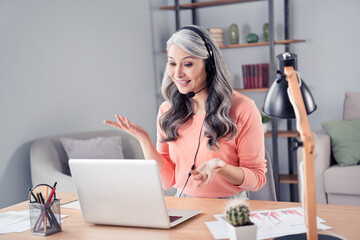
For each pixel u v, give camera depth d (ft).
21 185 9.93
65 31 11.13
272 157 14.51
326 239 3.76
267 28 13.70
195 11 15.21
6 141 9.53
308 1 13.65
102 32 12.45
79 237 4.38
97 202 4.61
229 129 5.84
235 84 14.93
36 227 4.50
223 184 5.96
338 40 13.44
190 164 6.22
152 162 4.22
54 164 9.78
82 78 11.67
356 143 11.23
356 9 13.17
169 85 6.29
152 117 14.78
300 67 13.93
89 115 11.90
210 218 4.69
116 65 13.01
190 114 6.19
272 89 3.88
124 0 13.38
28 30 10.05
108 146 10.53
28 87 10.05
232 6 14.66
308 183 3.57
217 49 5.90
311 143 3.51
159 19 15.25
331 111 13.70
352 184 10.59
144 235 4.32
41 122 10.39
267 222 4.43
